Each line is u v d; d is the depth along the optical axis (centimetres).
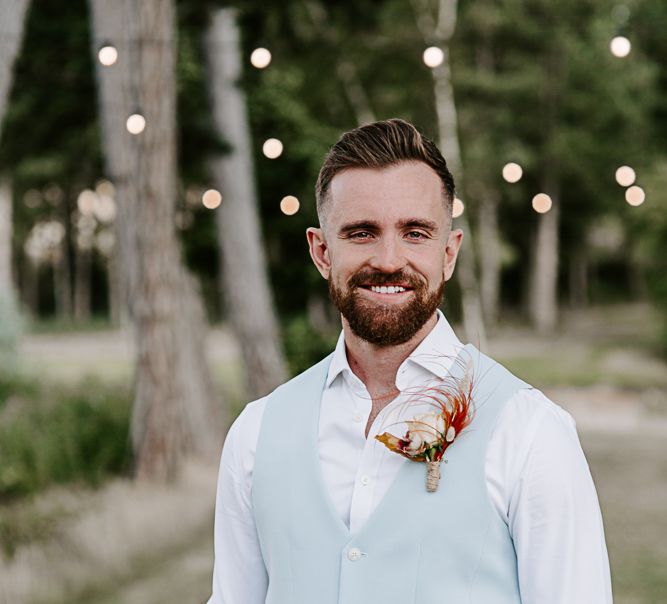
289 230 982
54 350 2284
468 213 2105
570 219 2825
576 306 3312
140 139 619
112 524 538
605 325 2703
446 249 152
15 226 3075
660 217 1681
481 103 2156
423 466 135
